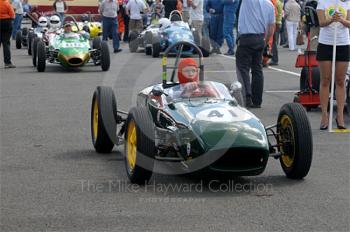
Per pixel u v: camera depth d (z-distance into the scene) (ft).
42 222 26.35
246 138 29.60
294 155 31.48
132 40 102.42
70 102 55.93
